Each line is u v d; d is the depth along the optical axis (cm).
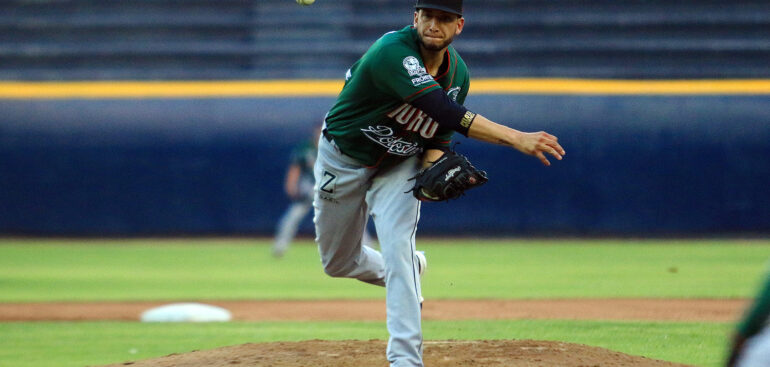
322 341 1672
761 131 5891
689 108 5950
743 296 2977
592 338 2069
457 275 3794
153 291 3362
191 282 3678
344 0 7544
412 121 1297
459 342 1652
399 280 1310
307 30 7494
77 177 6250
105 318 2617
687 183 5934
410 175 1359
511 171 6056
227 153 6194
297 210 4734
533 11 7381
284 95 6238
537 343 1628
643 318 2458
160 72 7288
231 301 3041
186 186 6219
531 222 6050
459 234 6159
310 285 3578
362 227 1485
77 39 7475
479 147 6069
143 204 6231
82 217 6256
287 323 2466
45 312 2772
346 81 1354
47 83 6581
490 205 6088
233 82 6375
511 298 3000
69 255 4941
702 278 3566
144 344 2091
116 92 6284
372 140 1337
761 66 7012
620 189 5972
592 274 3769
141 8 7550
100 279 3791
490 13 7394
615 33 7238
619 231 5991
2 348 2038
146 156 6219
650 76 6900
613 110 5975
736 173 5903
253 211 6197
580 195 6003
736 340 727
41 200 6259
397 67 1234
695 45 7075
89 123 6244
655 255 4644
